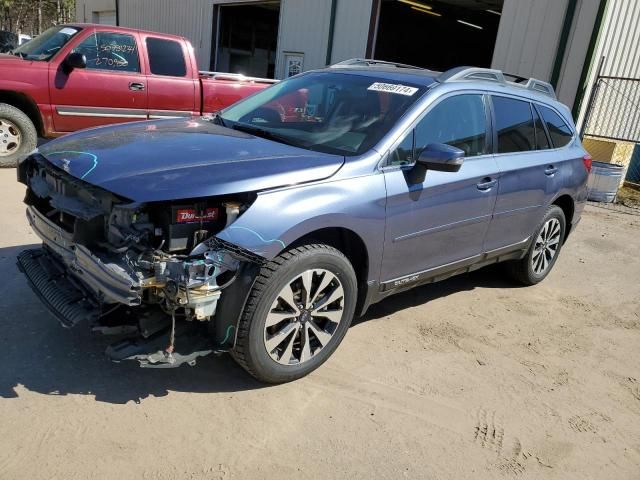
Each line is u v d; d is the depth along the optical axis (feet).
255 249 9.41
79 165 10.11
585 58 32.76
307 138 12.30
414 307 15.52
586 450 10.30
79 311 9.73
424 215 12.39
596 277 20.18
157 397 10.21
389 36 64.03
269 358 10.39
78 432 9.09
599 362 13.71
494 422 10.77
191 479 8.43
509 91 15.31
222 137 12.00
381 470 9.12
